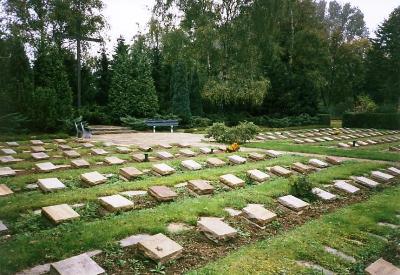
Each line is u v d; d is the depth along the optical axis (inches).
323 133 983.6
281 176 366.0
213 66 1092.5
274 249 187.2
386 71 1800.0
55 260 167.2
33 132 748.0
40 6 1026.7
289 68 1397.6
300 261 176.6
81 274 150.2
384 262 174.2
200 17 1034.1
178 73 1072.2
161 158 442.0
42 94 753.0
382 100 1818.4
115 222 213.3
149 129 965.2
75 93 1075.3
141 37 1136.2
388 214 252.5
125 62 1014.4
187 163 396.2
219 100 1090.1
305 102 1323.8
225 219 231.3
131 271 161.6
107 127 911.7
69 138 705.0
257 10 1053.2
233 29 1066.1
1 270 155.1
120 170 346.0
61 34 1061.1
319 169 412.8
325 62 1577.3
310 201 283.1
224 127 637.3
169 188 295.1
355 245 197.9
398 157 505.4
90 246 180.7
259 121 1177.4
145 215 227.5
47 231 202.1
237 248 193.9
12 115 702.5
